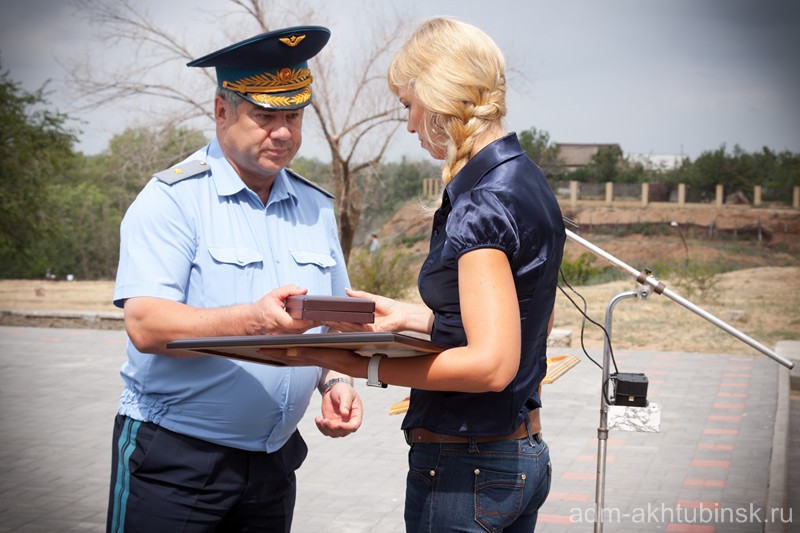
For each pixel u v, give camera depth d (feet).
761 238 165.27
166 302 8.00
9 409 26.45
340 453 21.67
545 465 7.54
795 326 51.80
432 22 7.14
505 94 7.15
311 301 7.01
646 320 51.19
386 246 59.26
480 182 6.83
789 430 24.43
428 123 7.13
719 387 29.96
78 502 17.99
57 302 77.97
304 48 8.59
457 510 7.15
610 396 12.39
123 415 8.89
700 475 19.92
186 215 8.49
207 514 8.76
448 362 6.40
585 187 184.85
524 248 6.66
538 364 7.18
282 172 9.31
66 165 104.99
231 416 8.62
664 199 183.42
